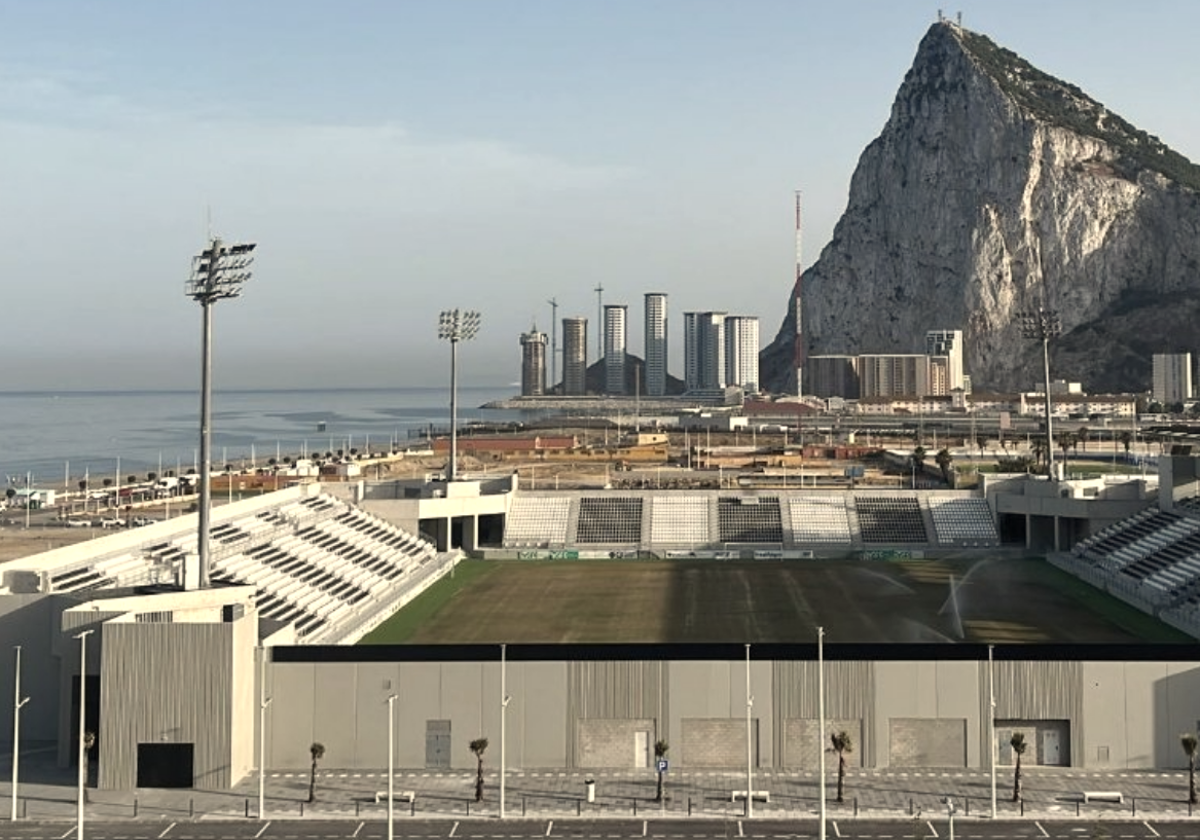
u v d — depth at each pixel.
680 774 74.62
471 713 76.38
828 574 149.62
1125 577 132.38
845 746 69.19
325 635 105.00
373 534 151.25
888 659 76.12
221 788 71.50
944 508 174.62
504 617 120.44
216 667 72.00
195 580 86.56
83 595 85.25
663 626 115.00
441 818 66.19
